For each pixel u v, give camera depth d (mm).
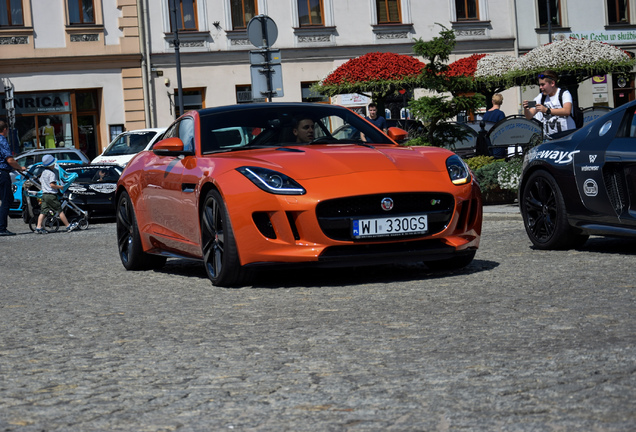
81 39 30000
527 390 3473
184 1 31219
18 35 29391
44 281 8102
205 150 7438
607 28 35281
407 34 33000
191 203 7199
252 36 14172
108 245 12070
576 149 7656
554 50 18250
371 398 3484
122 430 3242
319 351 4375
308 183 6391
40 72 29672
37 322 5727
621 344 4133
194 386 3822
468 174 6840
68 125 30094
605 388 3424
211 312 5734
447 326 4805
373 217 6355
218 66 31484
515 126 14914
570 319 4789
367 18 32656
